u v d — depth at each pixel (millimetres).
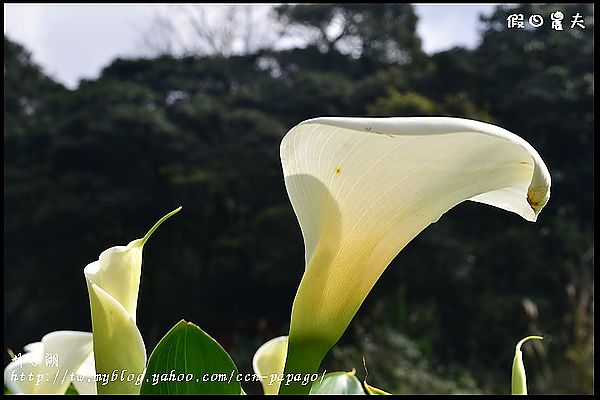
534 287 11266
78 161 14828
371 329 9336
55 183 14516
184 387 535
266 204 14539
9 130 14906
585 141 13188
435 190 518
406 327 9883
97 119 14906
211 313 13547
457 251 11586
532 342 7621
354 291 543
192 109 15484
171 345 537
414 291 11570
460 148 488
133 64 17000
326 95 15367
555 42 13508
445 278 11383
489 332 10359
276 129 14945
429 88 14766
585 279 7359
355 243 539
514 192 549
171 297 13562
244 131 15477
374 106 14008
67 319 13781
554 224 11898
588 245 10766
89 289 586
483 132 452
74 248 13945
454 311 11305
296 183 537
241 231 13930
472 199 580
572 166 13258
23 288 13758
